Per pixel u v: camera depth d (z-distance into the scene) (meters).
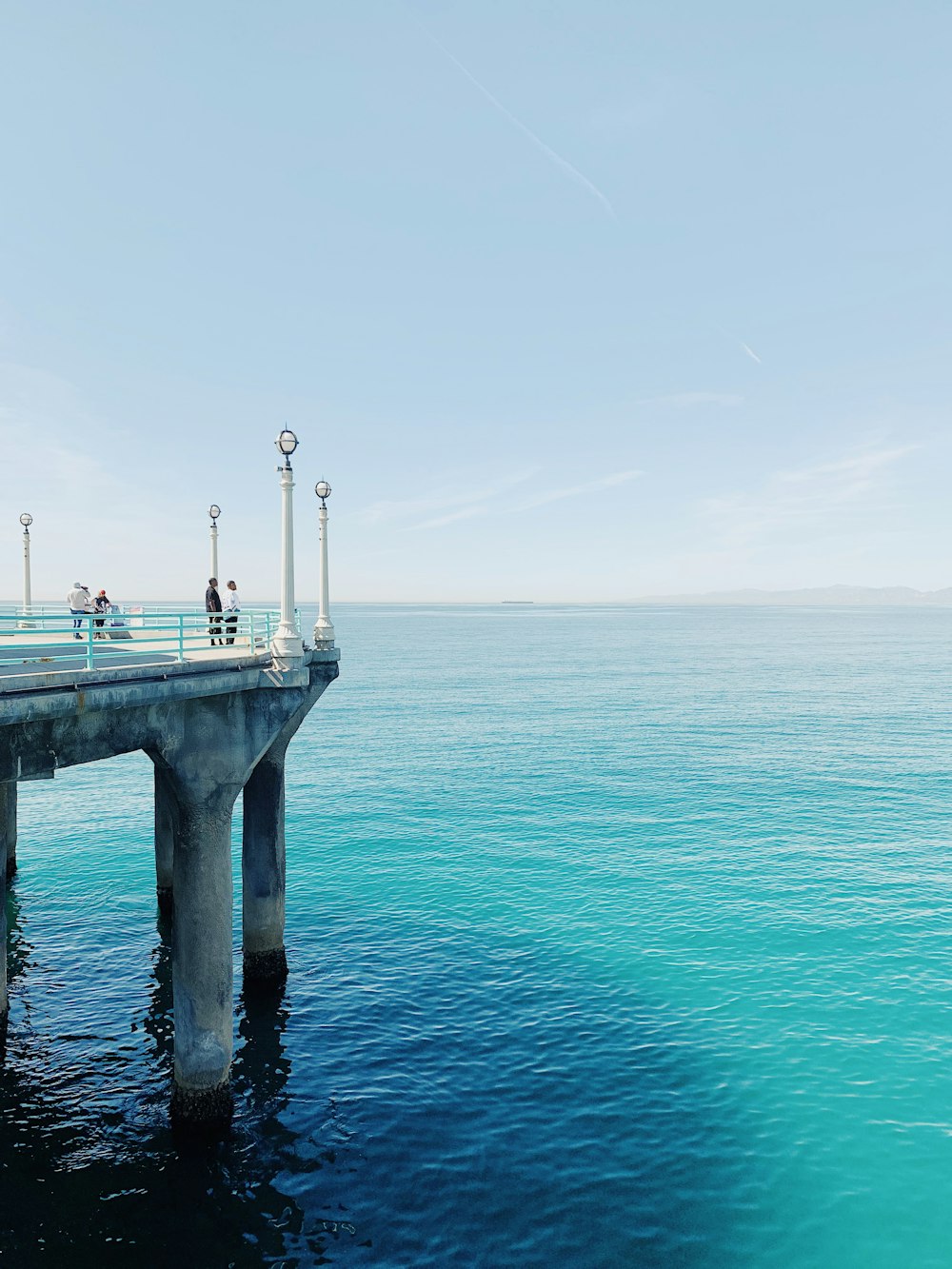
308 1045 17.92
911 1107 15.98
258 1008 19.53
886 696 80.81
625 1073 17.05
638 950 22.81
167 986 20.36
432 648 156.38
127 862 29.88
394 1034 18.45
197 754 14.22
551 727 60.50
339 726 61.00
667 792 40.72
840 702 76.19
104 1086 16.14
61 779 44.97
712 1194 13.63
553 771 45.41
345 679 97.94
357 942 23.30
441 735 57.12
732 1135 15.14
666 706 72.81
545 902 26.30
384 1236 12.54
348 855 30.91
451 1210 13.12
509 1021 19.06
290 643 15.42
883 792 40.69
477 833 33.78
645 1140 14.92
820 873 28.88
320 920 24.80
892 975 21.33
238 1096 15.97
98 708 11.84
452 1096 16.19
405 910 25.59
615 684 92.94
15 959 21.80
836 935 23.75
